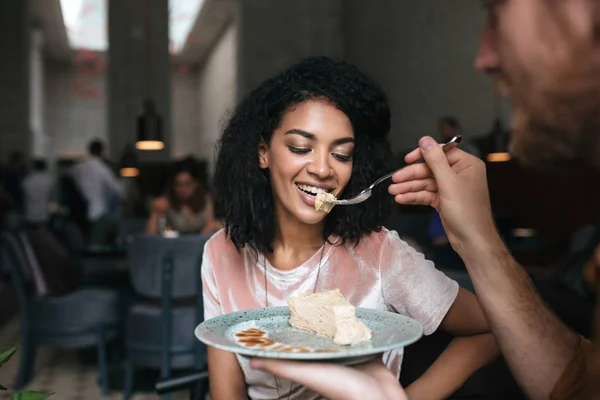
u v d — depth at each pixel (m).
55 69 19.22
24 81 11.27
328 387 0.75
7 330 4.68
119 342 3.89
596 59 0.38
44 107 18.97
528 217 4.53
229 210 1.25
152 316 2.86
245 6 9.98
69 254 3.83
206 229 3.86
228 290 1.25
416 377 1.21
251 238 1.24
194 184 4.02
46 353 4.20
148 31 10.07
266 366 0.77
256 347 0.80
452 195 0.91
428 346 1.25
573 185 4.29
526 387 0.82
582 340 0.74
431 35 7.21
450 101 6.88
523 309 0.83
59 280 3.28
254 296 1.23
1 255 3.76
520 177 4.53
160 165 8.86
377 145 1.22
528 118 0.40
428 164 0.94
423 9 7.38
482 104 6.26
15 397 0.65
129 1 10.02
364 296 1.20
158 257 2.81
